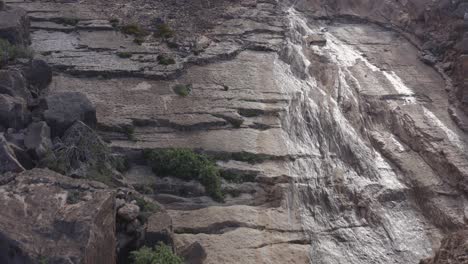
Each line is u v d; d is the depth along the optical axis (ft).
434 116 59.62
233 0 73.00
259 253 43.57
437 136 56.49
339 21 75.15
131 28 63.72
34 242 30.99
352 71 65.26
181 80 58.08
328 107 58.49
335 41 70.44
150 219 40.24
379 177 53.42
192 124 52.29
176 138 51.21
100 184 37.37
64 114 45.47
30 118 45.91
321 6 75.66
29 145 42.14
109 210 35.01
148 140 50.44
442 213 49.96
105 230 34.30
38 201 33.65
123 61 58.59
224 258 42.55
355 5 76.28
